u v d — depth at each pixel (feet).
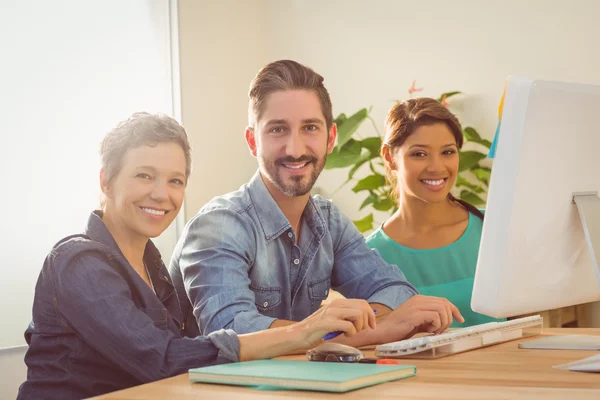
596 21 10.69
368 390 3.01
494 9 11.51
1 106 9.71
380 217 12.26
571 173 4.07
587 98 4.01
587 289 4.38
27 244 9.91
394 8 12.41
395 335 4.83
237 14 12.99
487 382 3.17
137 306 4.48
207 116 12.33
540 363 3.75
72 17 10.55
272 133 5.86
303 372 3.20
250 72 13.21
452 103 11.84
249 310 4.99
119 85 11.13
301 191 5.88
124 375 4.25
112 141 4.77
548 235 4.08
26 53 10.00
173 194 4.82
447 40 11.93
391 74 12.46
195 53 12.17
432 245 7.89
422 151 7.67
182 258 5.49
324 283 6.30
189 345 4.01
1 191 9.68
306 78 5.90
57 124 10.30
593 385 3.05
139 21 11.46
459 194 11.38
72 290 4.11
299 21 13.32
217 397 2.96
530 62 11.25
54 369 4.21
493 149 3.98
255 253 5.74
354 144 11.93
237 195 5.96
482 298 4.05
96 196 10.68
